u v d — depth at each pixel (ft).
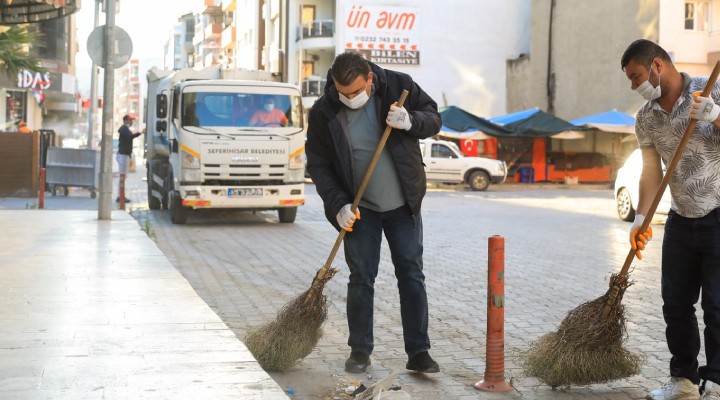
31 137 74.02
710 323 14.94
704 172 14.70
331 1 159.02
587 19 134.41
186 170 50.57
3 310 20.57
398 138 16.44
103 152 48.03
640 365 16.20
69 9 45.09
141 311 20.54
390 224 17.06
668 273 15.62
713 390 14.82
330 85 16.56
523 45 154.20
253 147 50.98
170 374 14.61
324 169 17.22
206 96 51.06
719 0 119.34
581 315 15.98
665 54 14.48
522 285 29.99
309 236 47.11
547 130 114.01
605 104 131.44
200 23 295.48
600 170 125.59
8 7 46.50
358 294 17.24
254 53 198.29
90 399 13.07
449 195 93.40
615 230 52.01
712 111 13.73
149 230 46.03
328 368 17.75
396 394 14.82
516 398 15.78
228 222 55.62
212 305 25.49
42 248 34.01
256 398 13.26
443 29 150.51
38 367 14.98
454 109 116.57
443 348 19.99
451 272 33.35
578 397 15.88
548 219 60.18
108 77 47.88
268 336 17.21
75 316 19.85
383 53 147.74
